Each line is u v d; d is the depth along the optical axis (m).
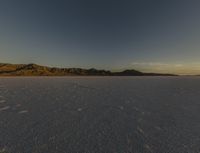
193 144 4.52
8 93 14.61
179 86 23.02
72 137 4.98
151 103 10.19
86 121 6.55
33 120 6.64
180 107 9.05
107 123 6.31
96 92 15.77
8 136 5.01
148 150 4.18
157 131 5.50
